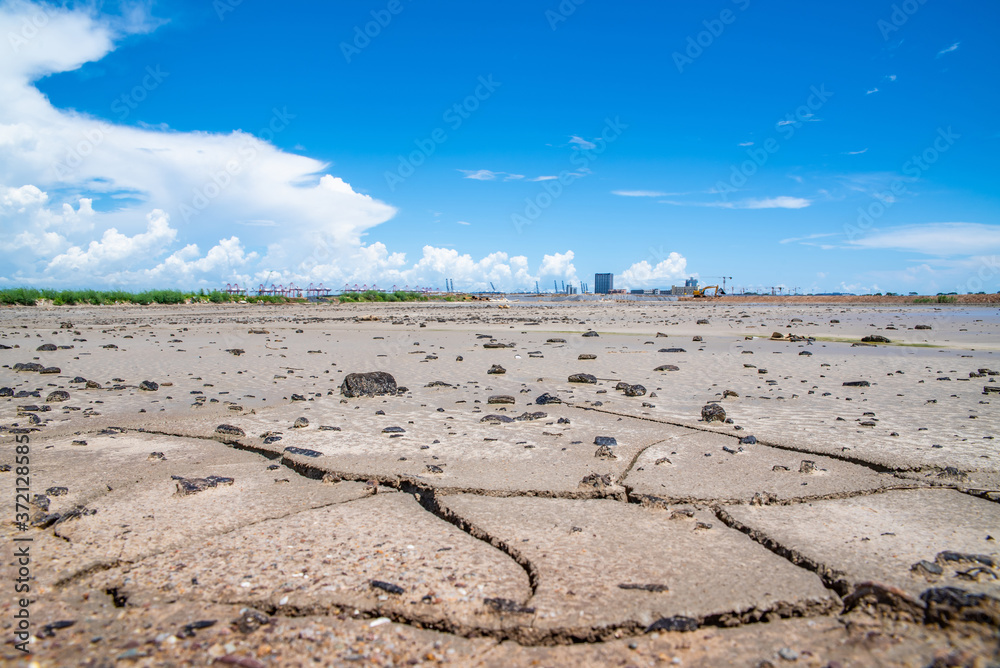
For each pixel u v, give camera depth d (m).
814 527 4.58
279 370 13.80
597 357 16.17
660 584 3.70
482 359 15.82
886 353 17.08
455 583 3.72
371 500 5.31
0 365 14.20
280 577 3.79
